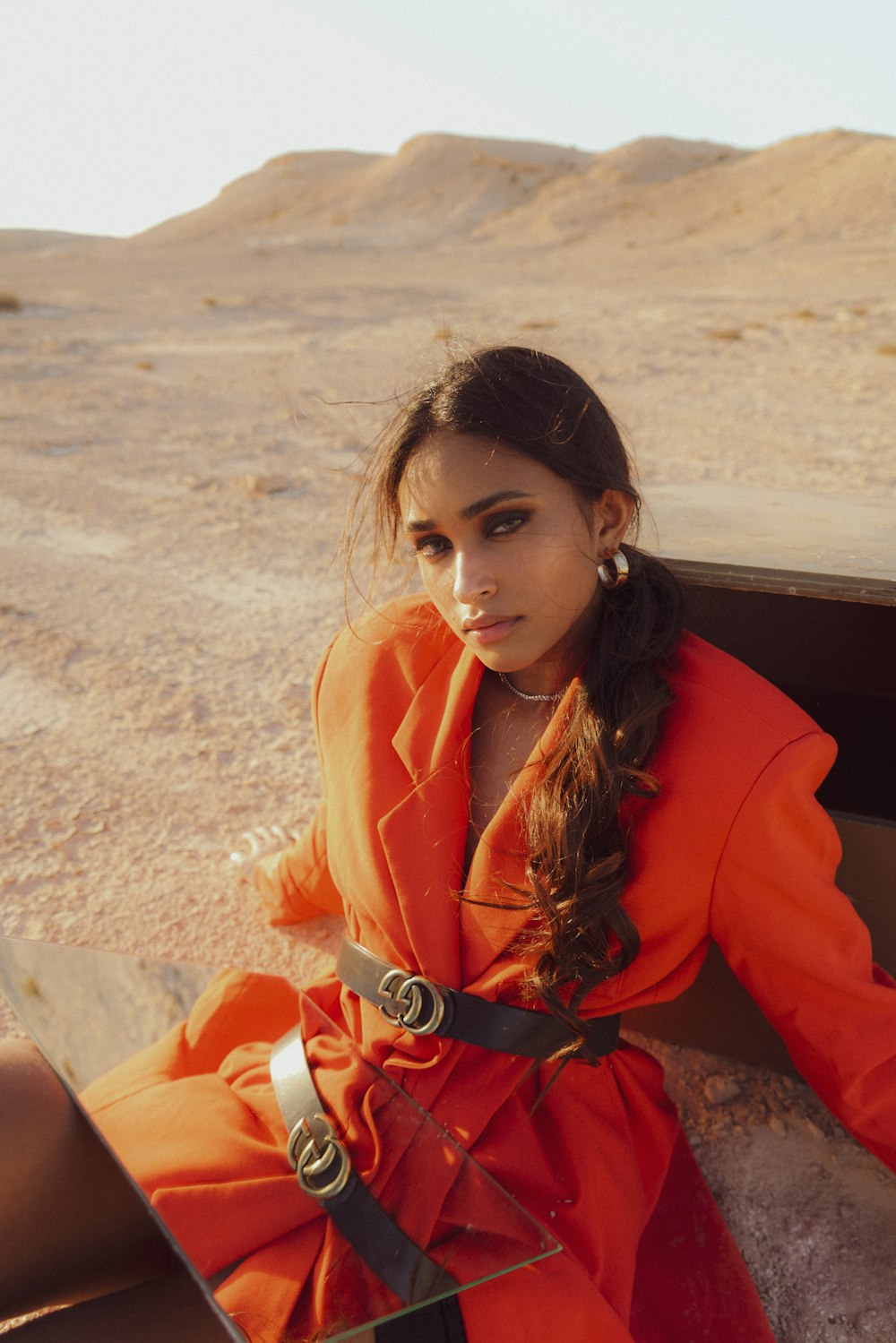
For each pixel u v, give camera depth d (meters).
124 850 3.01
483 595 1.30
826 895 1.36
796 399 9.85
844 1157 2.01
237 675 4.13
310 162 110.19
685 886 1.39
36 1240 1.38
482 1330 1.22
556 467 1.27
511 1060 1.44
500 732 1.54
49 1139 1.37
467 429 1.26
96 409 9.78
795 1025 1.45
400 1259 1.22
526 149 95.62
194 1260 1.25
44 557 5.64
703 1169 2.01
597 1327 1.27
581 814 1.35
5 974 1.49
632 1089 1.60
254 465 7.54
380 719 1.60
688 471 7.20
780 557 1.92
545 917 1.37
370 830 1.53
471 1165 1.29
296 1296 1.22
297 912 2.45
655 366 11.89
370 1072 1.41
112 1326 1.28
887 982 1.46
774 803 1.33
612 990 1.49
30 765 3.48
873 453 7.56
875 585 1.74
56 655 4.33
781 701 1.40
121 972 1.61
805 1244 1.85
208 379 11.49
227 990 1.63
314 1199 1.29
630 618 1.40
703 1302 1.55
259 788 3.33
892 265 26.14
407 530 1.36
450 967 1.45
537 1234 1.21
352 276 33.38
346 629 1.73
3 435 8.59
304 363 12.56
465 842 1.50
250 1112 1.42
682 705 1.39
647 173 74.38
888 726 2.08
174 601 4.95
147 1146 1.36
